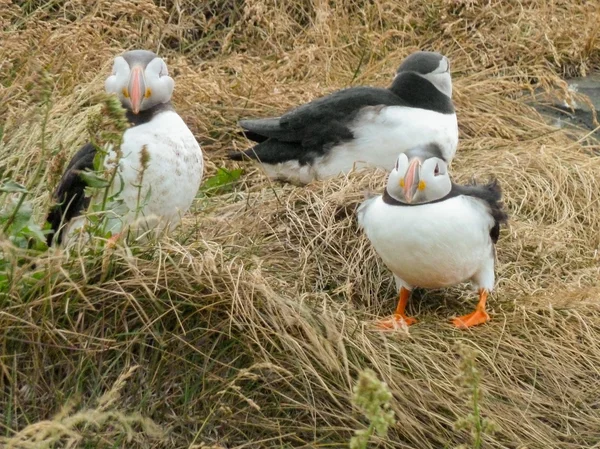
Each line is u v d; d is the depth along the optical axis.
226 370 8.70
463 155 14.41
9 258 8.65
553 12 18.02
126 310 8.76
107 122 8.72
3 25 14.76
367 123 12.68
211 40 17.44
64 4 16.25
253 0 17.52
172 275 8.93
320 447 8.35
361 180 12.20
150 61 9.72
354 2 18.47
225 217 11.41
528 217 12.70
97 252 8.83
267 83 15.43
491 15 18.11
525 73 16.91
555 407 9.17
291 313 8.91
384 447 8.36
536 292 10.70
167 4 17.69
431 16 18.09
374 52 17.14
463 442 8.54
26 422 8.12
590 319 10.23
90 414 7.36
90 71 14.16
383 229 9.63
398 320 9.70
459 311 10.50
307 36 17.39
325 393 8.64
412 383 8.79
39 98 9.41
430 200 9.53
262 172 13.03
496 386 9.17
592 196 13.24
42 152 9.52
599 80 17.14
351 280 10.67
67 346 8.41
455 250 9.52
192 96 14.78
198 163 9.95
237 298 8.82
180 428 8.37
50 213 9.94
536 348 9.69
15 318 8.27
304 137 12.94
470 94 15.95
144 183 9.52
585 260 11.63
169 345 8.70
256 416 8.47
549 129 15.45
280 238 11.28
